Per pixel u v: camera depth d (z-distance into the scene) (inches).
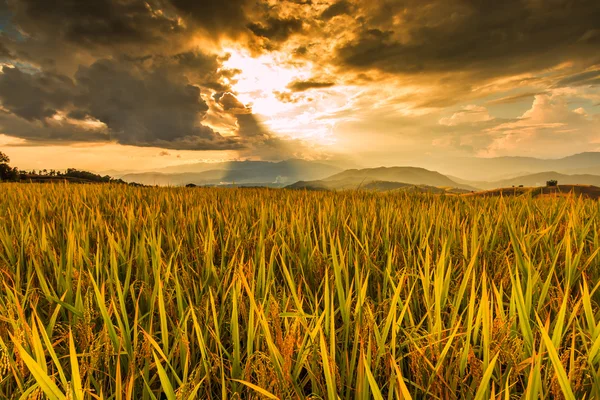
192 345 72.8
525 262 96.5
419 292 96.7
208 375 61.0
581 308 80.8
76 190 341.1
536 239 125.6
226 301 90.6
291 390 57.9
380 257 131.6
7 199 269.4
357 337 63.4
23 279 109.7
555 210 184.5
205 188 479.5
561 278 109.6
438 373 57.2
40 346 54.9
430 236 153.1
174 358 73.5
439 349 63.1
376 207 244.8
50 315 86.7
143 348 65.9
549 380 57.8
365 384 53.5
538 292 91.0
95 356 60.9
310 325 69.0
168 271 91.0
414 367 61.8
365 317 67.8
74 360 48.4
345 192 380.2
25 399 50.8
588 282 98.7
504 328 63.3
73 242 109.8
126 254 123.6
